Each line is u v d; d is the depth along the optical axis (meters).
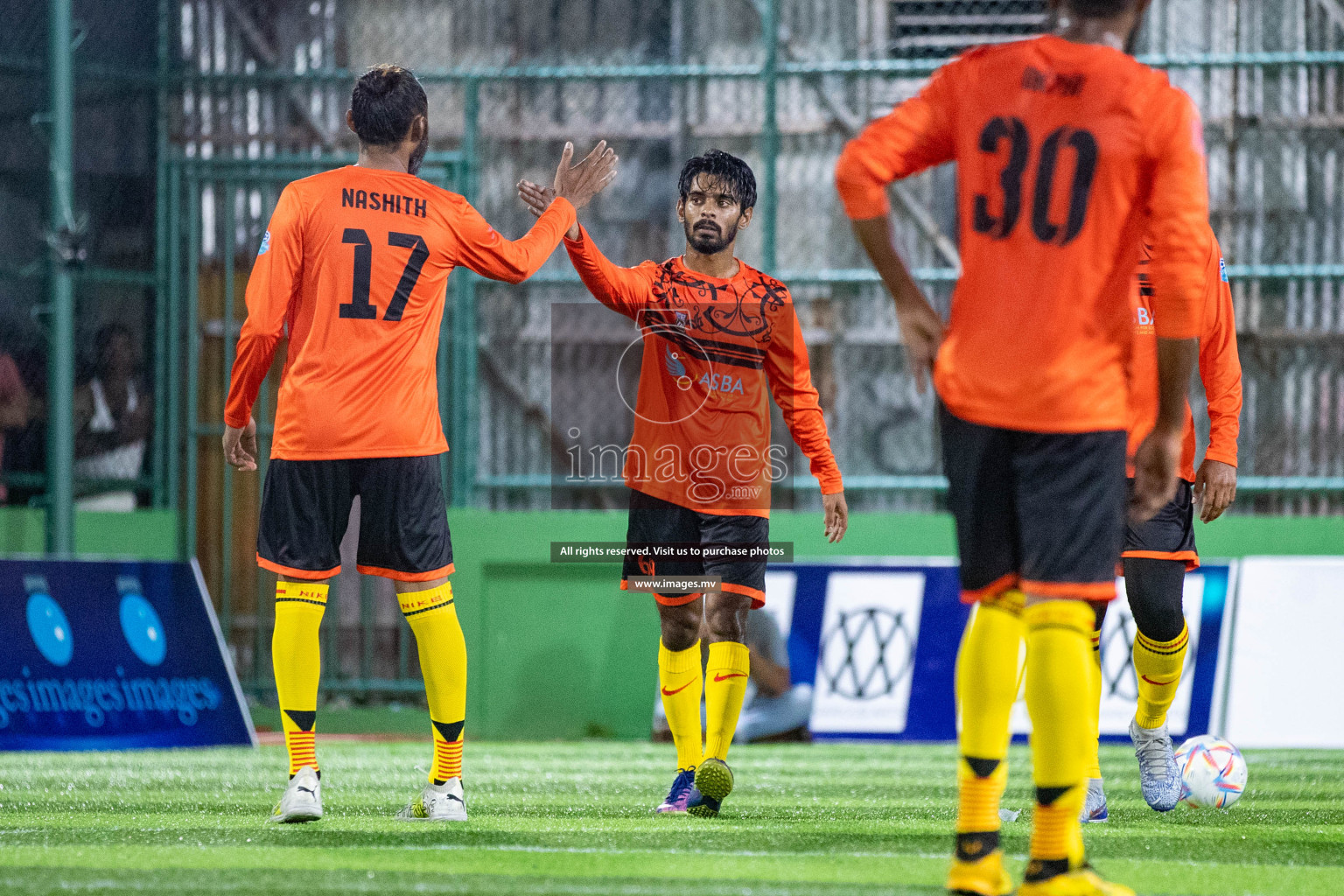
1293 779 17.92
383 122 11.34
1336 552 27.03
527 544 27.55
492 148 30.55
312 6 31.12
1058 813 7.34
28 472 28.28
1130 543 12.77
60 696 21.45
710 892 7.90
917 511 28.84
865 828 11.53
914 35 30.67
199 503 30.23
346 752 22.45
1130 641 24.67
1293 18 29.27
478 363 29.81
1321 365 28.94
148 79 30.59
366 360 11.06
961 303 7.74
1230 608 25.25
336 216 11.03
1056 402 7.37
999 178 7.61
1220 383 13.05
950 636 25.56
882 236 8.01
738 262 12.67
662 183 30.55
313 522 11.13
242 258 30.56
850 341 29.59
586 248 12.52
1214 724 24.77
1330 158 29.16
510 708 27.22
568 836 10.62
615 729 27.05
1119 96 7.44
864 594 25.98
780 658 25.73
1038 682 7.36
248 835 10.61
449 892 7.84
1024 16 30.38
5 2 28.91
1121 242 7.51
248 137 30.80
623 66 30.91
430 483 11.34
